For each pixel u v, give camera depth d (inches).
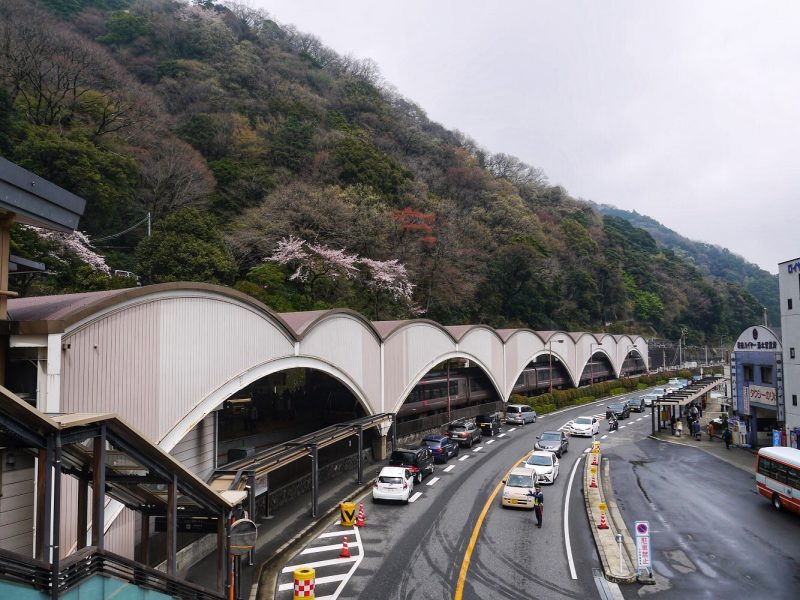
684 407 2021.4
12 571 244.1
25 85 1777.8
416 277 2269.9
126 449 343.6
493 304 2851.9
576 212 4559.5
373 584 598.2
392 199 2443.4
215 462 762.8
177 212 1514.5
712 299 4987.7
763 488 920.9
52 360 463.8
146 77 2770.7
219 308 723.4
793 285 1242.6
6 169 434.9
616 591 582.6
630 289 4382.4
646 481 1088.8
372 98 3826.3
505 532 772.0
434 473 1141.7
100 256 1453.0
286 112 2893.7
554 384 2522.1
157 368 605.3
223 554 480.4
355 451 1216.8
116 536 541.6
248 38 3833.7
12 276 1113.4
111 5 3427.7
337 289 1834.4
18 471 410.0
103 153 1651.1
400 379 1366.9
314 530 786.2
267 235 1781.5
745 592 580.1
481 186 3651.6
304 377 1306.6
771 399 1328.7
